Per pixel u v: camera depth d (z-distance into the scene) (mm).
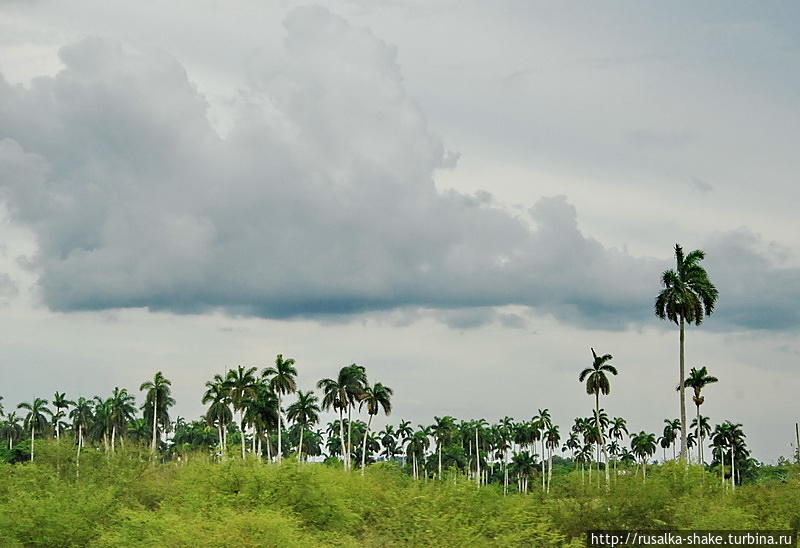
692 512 30859
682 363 61062
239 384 90688
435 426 127438
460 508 32125
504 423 148250
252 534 27344
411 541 29094
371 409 93625
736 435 118750
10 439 118625
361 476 44969
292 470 36562
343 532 34250
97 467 48375
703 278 60469
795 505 33125
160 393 109312
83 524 33938
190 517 31188
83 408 125000
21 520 33031
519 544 28203
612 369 86500
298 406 97688
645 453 136250
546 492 35125
